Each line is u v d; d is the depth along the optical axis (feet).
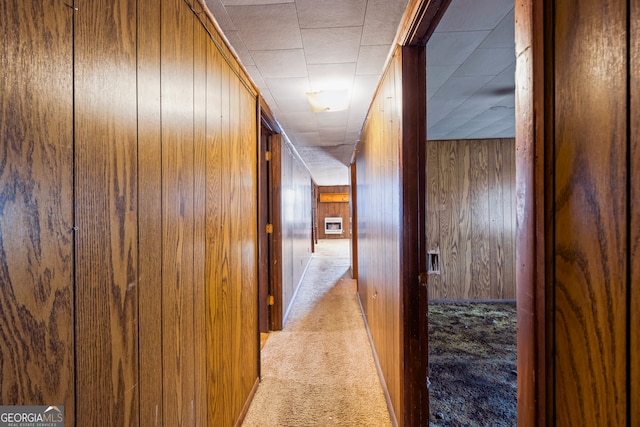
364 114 9.84
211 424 4.33
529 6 1.89
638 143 1.30
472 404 6.14
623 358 1.38
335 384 6.85
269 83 7.57
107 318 2.36
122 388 2.52
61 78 1.98
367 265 9.82
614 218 1.42
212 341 4.37
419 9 3.98
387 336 6.20
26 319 1.76
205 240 4.16
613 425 1.43
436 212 12.98
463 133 11.94
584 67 1.58
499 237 12.94
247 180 6.23
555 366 1.77
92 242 2.23
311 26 5.23
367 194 9.69
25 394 1.75
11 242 1.68
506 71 6.70
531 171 1.88
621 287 1.39
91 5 2.21
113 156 2.43
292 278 13.16
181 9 3.54
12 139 1.68
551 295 1.79
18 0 1.71
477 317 11.14
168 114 3.24
